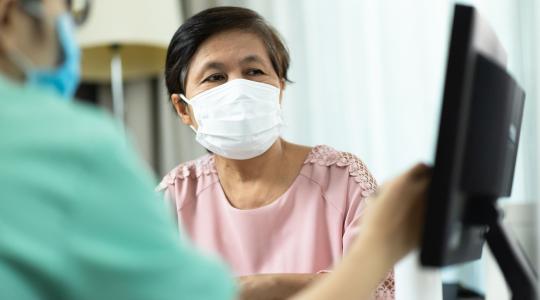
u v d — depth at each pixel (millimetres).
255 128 1352
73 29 625
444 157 601
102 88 2666
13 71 565
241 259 1405
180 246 530
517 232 1943
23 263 455
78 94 2629
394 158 2342
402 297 1196
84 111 536
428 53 2299
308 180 1410
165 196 1510
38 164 473
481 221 738
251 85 1353
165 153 2576
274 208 1395
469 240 734
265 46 1380
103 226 481
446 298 1922
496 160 741
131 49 2420
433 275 1063
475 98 641
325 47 2473
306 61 2492
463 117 597
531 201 1974
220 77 1383
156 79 2635
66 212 469
